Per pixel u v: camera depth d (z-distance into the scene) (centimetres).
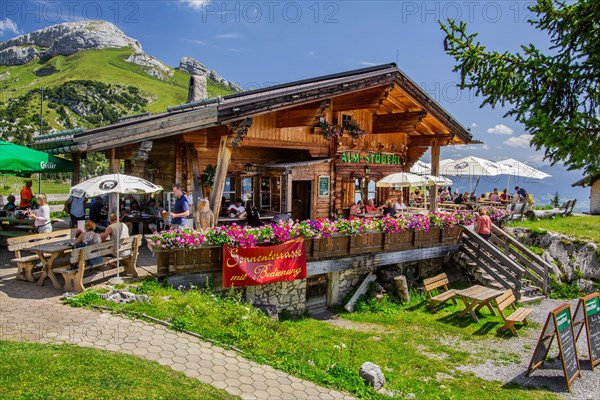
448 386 866
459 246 1653
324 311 1347
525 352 1062
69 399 504
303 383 707
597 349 1009
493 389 867
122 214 1386
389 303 1390
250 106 1245
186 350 724
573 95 607
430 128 1967
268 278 1145
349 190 1842
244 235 1098
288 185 1577
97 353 641
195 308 888
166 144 1506
